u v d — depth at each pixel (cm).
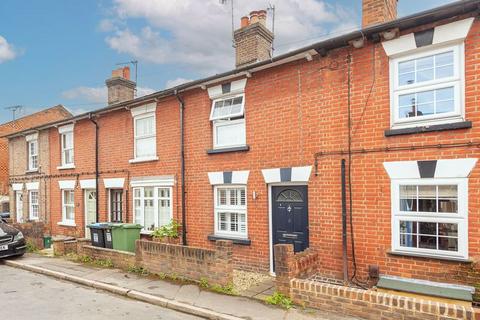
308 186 767
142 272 845
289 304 596
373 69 686
